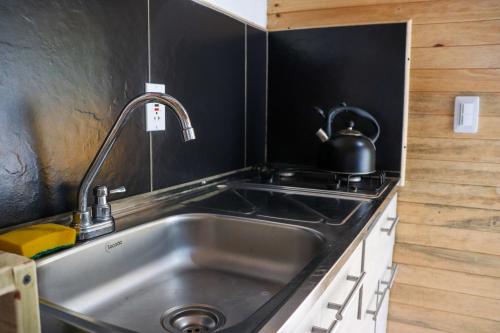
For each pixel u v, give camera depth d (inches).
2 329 18.5
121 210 41.9
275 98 71.4
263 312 22.6
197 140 53.6
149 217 41.4
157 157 46.4
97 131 38.2
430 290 67.1
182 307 35.2
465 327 65.6
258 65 68.7
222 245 43.8
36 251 29.1
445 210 64.6
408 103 64.2
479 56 60.0
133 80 42.1
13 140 31.0
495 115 60.1
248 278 40.8
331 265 29.5
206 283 39.8
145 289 38.1
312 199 51.6
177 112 35.0
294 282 26.5
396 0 63.7
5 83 30.3
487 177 61.5
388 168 65.4
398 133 64.2
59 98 34.4
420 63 63.1
